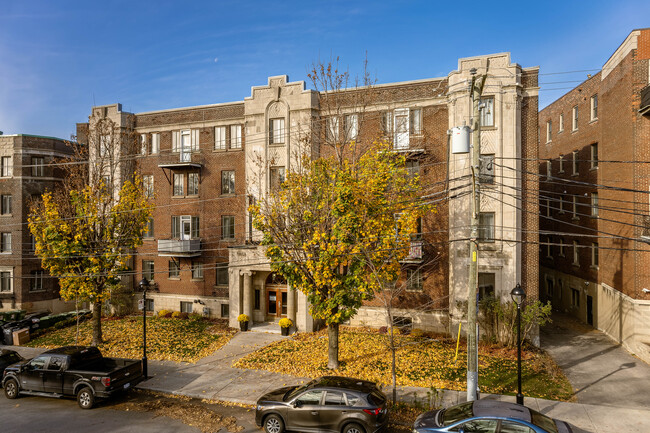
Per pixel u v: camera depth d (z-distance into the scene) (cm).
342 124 2395
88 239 2220
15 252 3284
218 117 2928
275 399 1298
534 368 1795
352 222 1612
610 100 2397
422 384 1630
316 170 1831
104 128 2859
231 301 2628
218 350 2167
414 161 2445
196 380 1747
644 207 2073
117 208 2228
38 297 3328
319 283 1669
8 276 3288
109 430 1312
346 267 1853
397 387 1603
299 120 2594
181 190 3041
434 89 2384
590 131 2770
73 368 1589
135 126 3125
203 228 2959
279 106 2658
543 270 3641
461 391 1559
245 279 2612
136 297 3120
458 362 1870
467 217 2247
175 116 3039
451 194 2300
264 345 2230
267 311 2766
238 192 2878
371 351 2036
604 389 1586
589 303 2747
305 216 1747
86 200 2219
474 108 1368
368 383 1323
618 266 2283
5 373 1648
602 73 2511
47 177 3381
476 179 1370
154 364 1969
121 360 1691
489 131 2228
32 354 2197
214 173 2936
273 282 2753
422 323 2398
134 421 1383
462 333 2206
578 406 1427
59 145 3481
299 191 1833
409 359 1909
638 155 2102
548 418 1067
